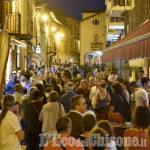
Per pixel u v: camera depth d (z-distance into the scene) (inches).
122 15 969.5
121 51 447.8
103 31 2279.8
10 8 781.3
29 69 731.4
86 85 454.9
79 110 238.2
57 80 516.1
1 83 225.3
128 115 331.0
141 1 658.2
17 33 748.0
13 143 212.1
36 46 1314.0
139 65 705.6
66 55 2815.0
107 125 177.9
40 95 297.6
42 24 1593.3
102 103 348.5
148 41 304.0
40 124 294.0
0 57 228.5
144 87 305.0
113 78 462.3
